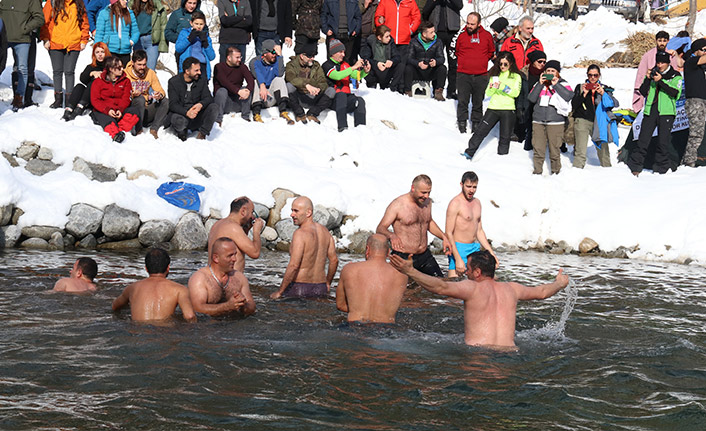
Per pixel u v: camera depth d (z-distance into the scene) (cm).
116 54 1408
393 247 964
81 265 841
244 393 527
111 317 721
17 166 1193
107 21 1388
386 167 1471
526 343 683
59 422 464
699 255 1212
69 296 798
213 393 525
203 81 1388
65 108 1328
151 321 708
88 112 1398
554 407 517
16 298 777
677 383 575
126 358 595
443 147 1575
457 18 1745
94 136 1270
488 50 1622
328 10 1561
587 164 1569
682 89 1530
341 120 1548
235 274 763
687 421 496
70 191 1177
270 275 991
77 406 492
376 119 1636
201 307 725
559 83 1458
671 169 1523
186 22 1452
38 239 1127
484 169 1504
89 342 635
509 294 682
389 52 1736
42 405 491
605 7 3144
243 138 1453
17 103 1362
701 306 864
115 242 1172
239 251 852
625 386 565
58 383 534
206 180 1299
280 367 587
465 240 1022
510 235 1359
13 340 631
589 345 681
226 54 1507
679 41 1570
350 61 1662
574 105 1496
